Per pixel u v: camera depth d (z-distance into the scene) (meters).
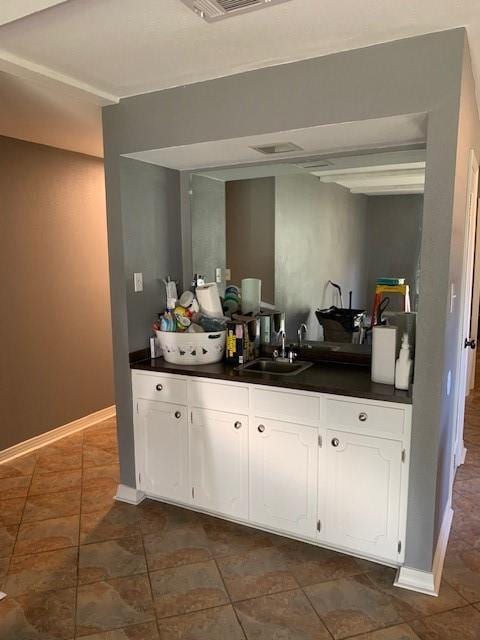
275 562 2.29
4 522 2.66
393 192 2.52
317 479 2.30
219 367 2.66
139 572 2.23
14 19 1.57
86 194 3.96
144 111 2.44
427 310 1.94
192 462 2.64
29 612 1.99
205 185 3.00
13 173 3.36
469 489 2.99
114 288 2.72
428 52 1.80
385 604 2.02
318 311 2.80
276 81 2.09
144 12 1.60
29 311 3.55
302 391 2.26
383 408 2.08
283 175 2.80
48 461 3.44
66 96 2.41
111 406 4.37
